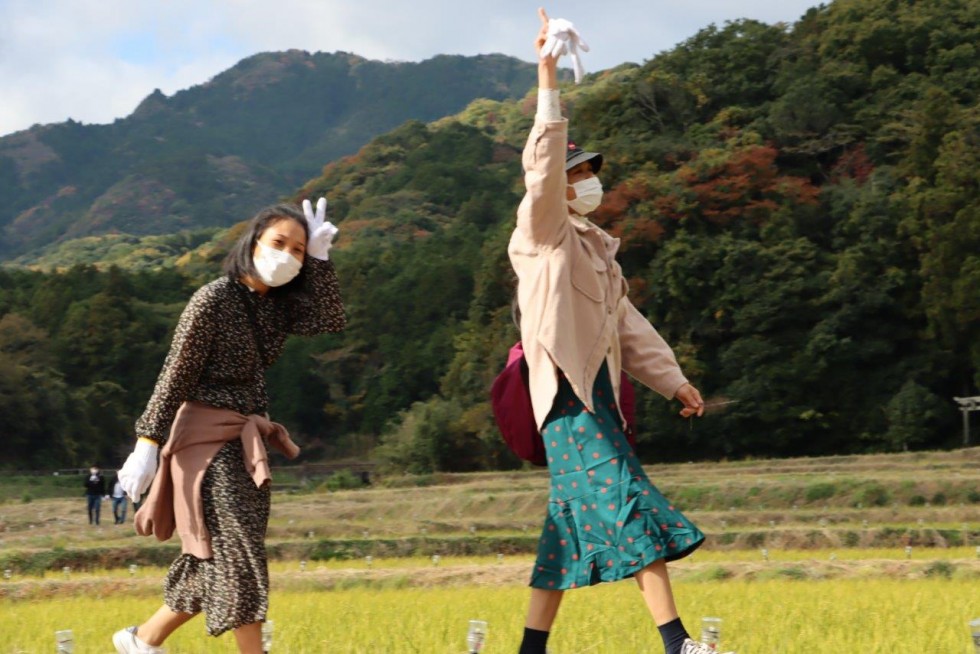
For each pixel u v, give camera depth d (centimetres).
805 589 1388
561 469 564
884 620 888
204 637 842
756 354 6006
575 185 612
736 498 4000
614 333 596
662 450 6188
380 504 4294
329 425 9650
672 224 6519
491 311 7519
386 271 10519
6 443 7969
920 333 5988
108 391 9038
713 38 8588
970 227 5625
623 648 744
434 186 14975
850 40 8038
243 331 598
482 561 2520
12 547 2858
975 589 1379
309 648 766
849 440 6041
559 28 567
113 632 955
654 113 7969
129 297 10231
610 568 542
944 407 5819
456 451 6544
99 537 3228
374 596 1480
